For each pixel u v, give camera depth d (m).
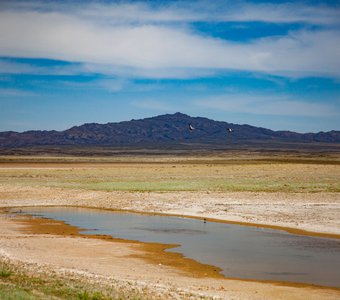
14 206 58.59
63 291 19.83
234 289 23.42
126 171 101.56
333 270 27.92
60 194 66.38
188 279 25.58
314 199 57.66
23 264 26.66
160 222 46.53
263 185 72.31
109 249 33.50
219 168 105.06
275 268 28.38
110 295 19.45
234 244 35.56
